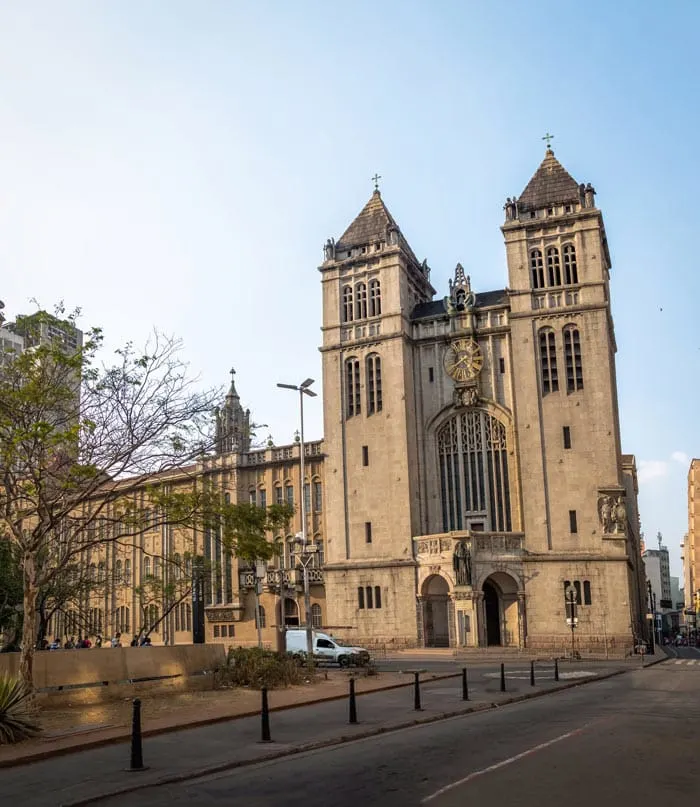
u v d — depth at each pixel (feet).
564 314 247.50
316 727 79.15
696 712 87.61
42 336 116.16
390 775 54.54
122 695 106.32
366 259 273.13
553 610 232.12
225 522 120.47
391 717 84.99
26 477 109.70
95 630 216.74
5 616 179.52
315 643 188.34
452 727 78.28
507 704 99.66
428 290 300.40
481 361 259.60
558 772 53.93
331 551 258.57
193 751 66.39
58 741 71.05
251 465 295.28
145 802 48.75
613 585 229.04
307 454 283.38
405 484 253.03
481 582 233.96
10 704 72.95
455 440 260.62
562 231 253.65
